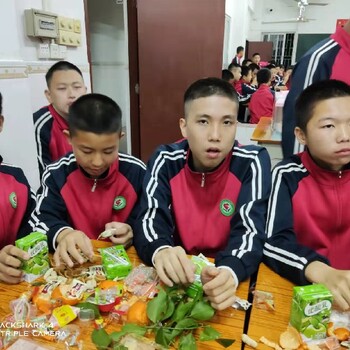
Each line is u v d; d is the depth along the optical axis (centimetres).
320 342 60
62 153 183
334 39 133
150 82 299
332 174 99
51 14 185
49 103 192
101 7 365
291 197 102
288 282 81
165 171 111
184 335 62
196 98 96
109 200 120
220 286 69
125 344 59
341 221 102
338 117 91
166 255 80
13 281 79
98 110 101
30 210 115
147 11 281
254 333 63
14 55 146
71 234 92
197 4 285
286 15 1118
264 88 405
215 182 106
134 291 74
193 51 295
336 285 71
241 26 909
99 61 376
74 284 74
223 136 96
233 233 96
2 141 142
